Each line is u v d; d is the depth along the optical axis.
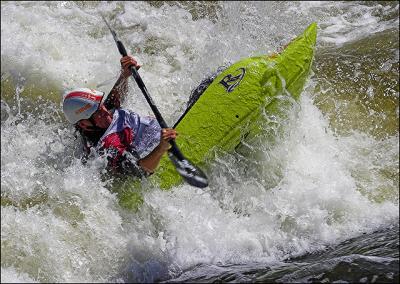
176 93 24.98
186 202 18.45
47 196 18.06
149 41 29.16
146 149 18.11
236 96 19.67
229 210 18.72
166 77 26.14
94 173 18.02
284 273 15.73
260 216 18.61
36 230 16.86
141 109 23.19
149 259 16.78
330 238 18.00
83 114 17.42
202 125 19.47
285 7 31.50
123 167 17.39
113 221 17.52
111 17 31.44
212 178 19.14
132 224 17.59
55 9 31.69
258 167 19.81
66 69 26.75
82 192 18.00
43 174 18.95
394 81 24.75
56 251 16.44
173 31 29.88
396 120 23.20
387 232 17.92
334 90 24.42
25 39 28.38
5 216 17.14
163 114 23.31
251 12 30.55
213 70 26.06
